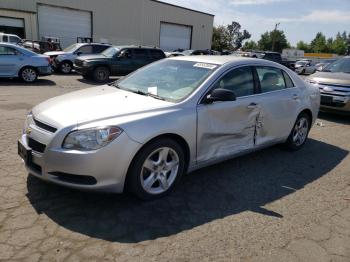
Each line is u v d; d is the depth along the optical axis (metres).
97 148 3.16
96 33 31.55
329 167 5.17
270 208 3.74
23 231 2.99
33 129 3.45
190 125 3.77
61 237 2.95
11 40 20.84
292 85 5.49
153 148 3.48
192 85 4.11
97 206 3.49
